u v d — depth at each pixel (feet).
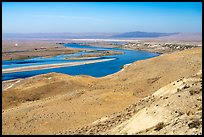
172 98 78.79
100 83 197.88
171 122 62.54
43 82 197.98
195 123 55.52
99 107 125.59
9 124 113.91
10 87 211.61
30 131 103.91
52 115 118.62
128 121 81.61
